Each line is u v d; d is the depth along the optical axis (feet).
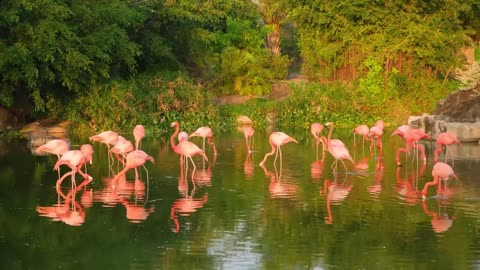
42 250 37.32
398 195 49.29
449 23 106.63
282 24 136.67
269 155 68.18
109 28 85.30
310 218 43.04
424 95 104.17
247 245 37.78
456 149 72.43
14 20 76.59
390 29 104.73
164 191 50.83
